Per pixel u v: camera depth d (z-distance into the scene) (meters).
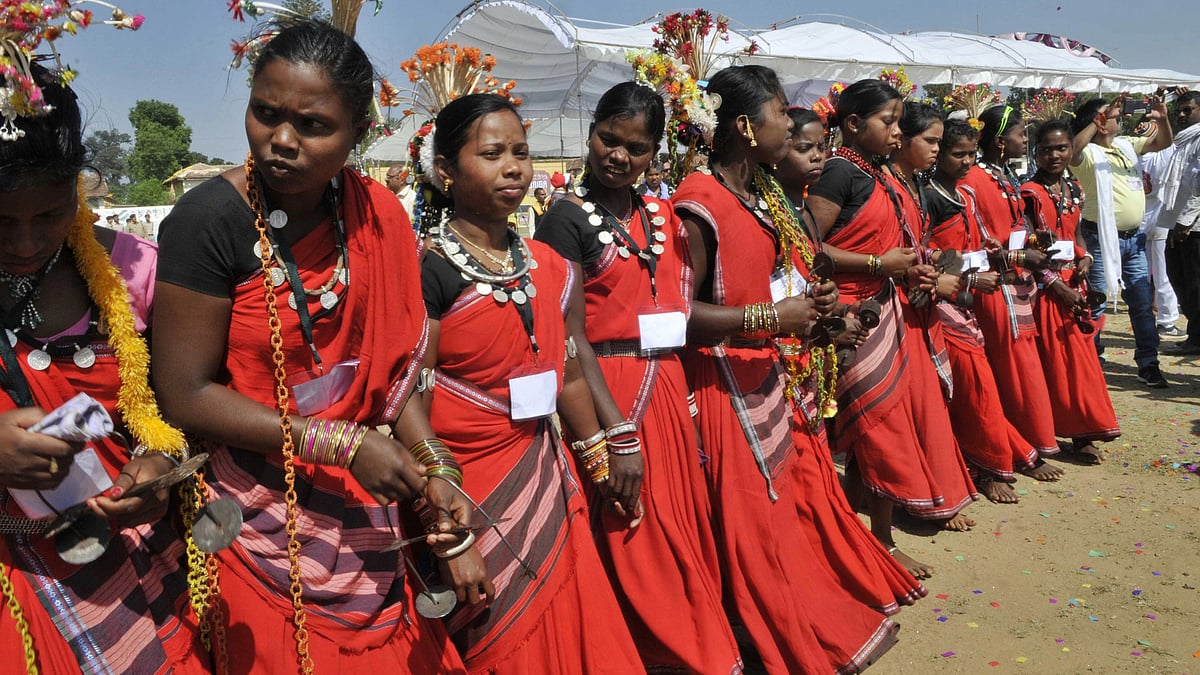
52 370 1.74
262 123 1.70
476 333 2.43
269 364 1.91
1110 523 4.58
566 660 2.48
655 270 3.02
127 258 1.86
